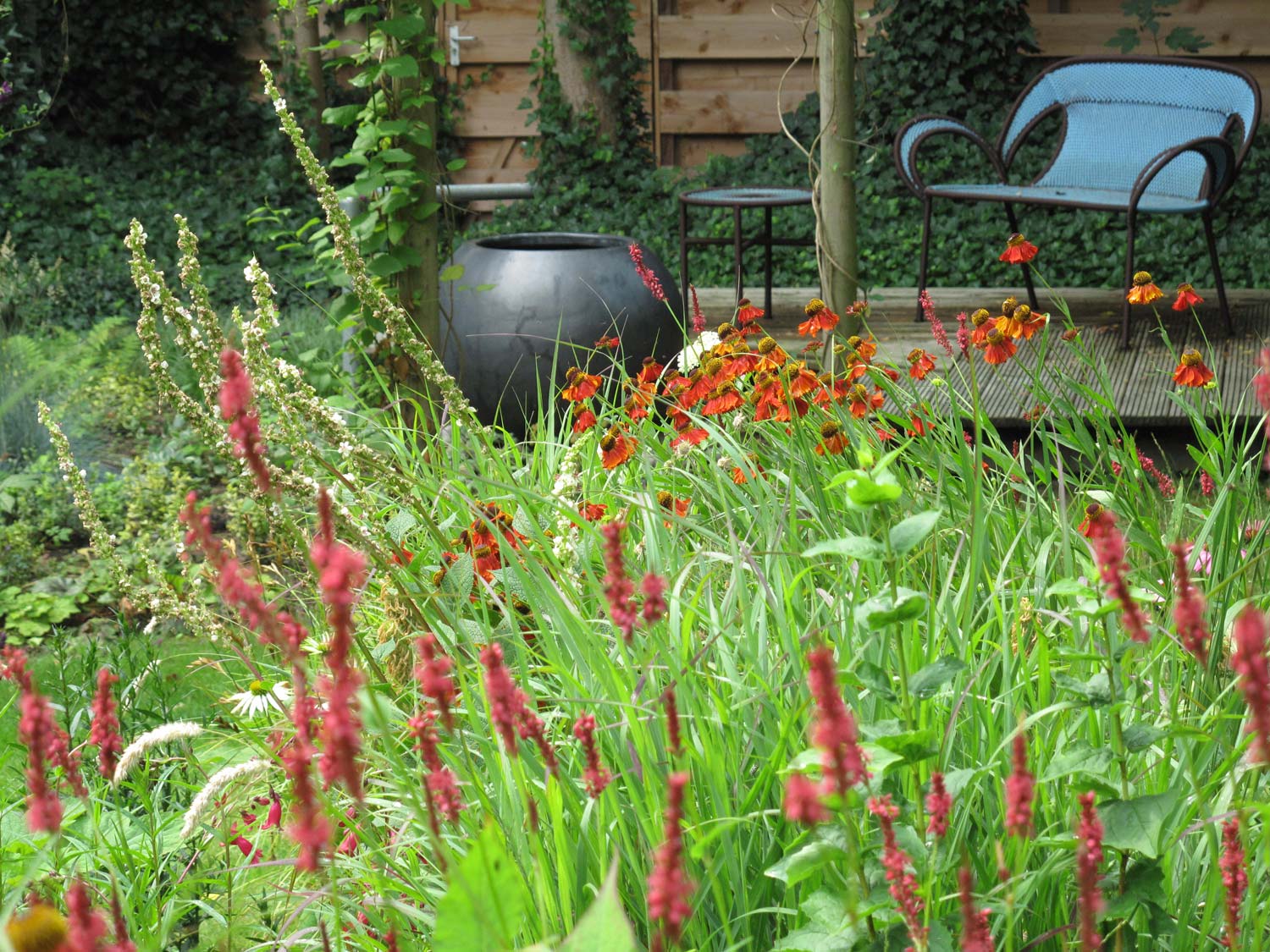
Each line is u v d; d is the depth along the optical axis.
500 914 0.95
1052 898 1.59
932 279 9.48
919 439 2.86
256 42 12.02
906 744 1.34
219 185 11.30
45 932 0.83
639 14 11.38
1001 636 1.89
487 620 2.05
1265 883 1.65
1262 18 10.34
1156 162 5.55
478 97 11.69
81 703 2.61
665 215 10.85
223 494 5.33
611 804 1.65
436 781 1.19
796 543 2.27
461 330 5.07
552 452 3.15
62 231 10.17
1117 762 1.55
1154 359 5.33
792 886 1.61
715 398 2.88
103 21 11.41
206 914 2.13
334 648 0.91
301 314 8.66
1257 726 0.88
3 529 4.89
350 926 1.81
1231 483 2.30
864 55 11.01
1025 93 7.11
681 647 1.85
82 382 6.34
